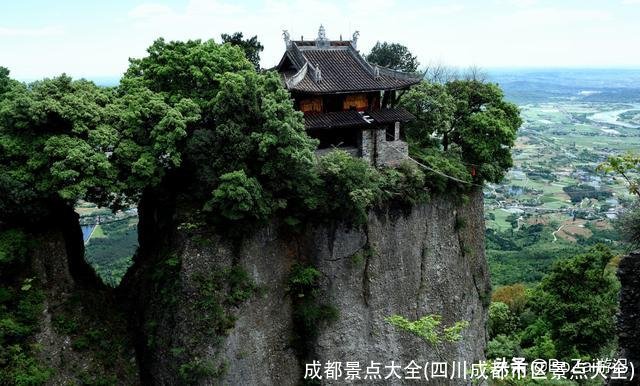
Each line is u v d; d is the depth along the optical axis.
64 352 32.06
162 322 32.78
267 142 30.83
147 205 38.12
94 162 29.28
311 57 40.16
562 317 52.97
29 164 29.23
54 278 32.97
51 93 30.67
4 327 29.98
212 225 32.25
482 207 45.31
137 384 33.97
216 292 32.00
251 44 49.34
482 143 44.72
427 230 40.66
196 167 32.28
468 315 43.75
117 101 32.41
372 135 40.06
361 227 36.94
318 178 34.25
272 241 34.44
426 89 45.28
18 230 30.80
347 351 36.97
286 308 35.41
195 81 34.41
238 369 32.78
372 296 37.84
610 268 59.06
